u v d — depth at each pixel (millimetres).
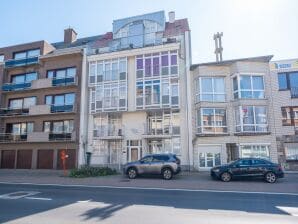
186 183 15586
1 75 31328
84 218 7434
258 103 22719
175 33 27438
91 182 16297
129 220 7223
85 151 26547
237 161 17016
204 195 11484
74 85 28000
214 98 23750
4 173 23859
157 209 8633
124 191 12656
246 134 22438
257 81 23297
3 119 30359
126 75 26516
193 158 23453
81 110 27359
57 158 27453
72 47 31078
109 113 26672
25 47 31578
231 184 15180
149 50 26203
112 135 26125
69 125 28109
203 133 23047
